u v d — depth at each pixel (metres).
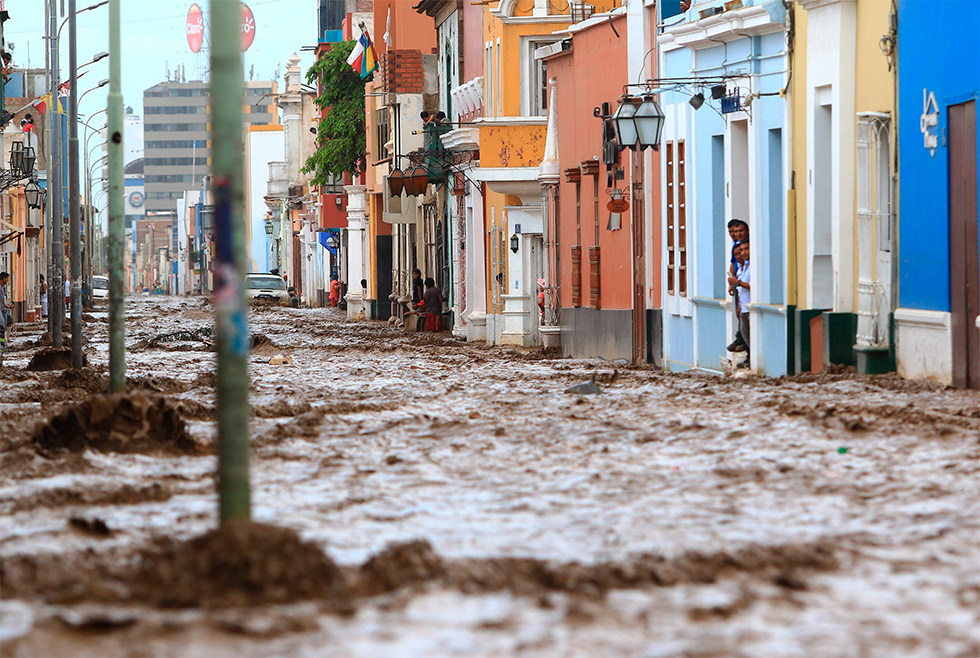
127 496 28.20
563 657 15.76
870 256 50.06
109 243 51.03
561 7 97.56
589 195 83.69
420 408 47.09
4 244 151.12
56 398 54.09
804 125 54.72
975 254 43.28
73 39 84.06
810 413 38.12
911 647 16.11
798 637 16.55
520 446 35.72
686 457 32.75
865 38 51.03
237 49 19.91
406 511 26.28
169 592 18.86
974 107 43.22
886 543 22.06
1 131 168.50
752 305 59.03
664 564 20.36
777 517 24.66
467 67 115.44
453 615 17.86
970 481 26.81
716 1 63.62
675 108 69.81
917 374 47.38
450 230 124.12
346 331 128.75
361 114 169.00
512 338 97.94
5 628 16.91
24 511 26.70
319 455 34.78
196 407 46.28
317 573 19.41
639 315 75.25
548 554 21.70
